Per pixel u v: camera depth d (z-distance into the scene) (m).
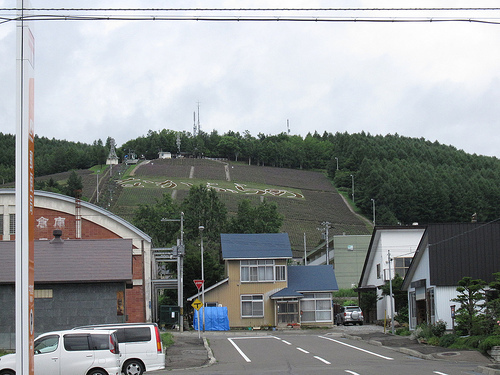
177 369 20.41
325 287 52.00
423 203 121.38
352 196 141.75
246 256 51.06
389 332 37.28
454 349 24.62
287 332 44.12
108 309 27.22
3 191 46.06
